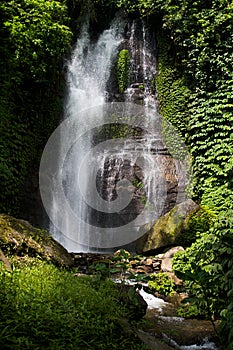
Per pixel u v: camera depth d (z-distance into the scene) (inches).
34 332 118.0
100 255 319.0
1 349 105.7
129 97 503.2
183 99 460.8
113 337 130.0
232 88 421.4
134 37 541.6
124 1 540.7
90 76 523.8
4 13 351.6
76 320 131.6
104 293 172.9
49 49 367.2
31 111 380.8
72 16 540.7
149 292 252.1
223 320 148.9
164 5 491.8
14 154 345.1
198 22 445.4
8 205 334.6
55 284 169.9
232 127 414.0
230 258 169.3
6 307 129.0
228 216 270.8
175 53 484.1
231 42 428.1
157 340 161.3
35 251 226.7
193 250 276.7
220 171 406.6
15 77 342.0
